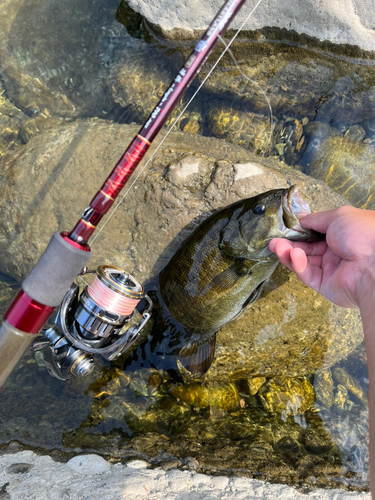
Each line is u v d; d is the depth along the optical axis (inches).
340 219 13.3
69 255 9.5
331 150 22.0
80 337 13.0
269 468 14.6
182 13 21.8
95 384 18.0
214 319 17.2
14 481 13.3
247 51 22.2
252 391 18.8
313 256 15.0
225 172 18.1
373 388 8.5
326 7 20.6
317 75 22.2
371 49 21.2
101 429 16.6
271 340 18.2
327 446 17.1
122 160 9.9
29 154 20.1
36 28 22.8
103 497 12.5
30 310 9.7
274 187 18.0
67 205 19.1
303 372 19.3
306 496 13.6
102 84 23.0
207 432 16.6
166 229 18.3
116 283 12.1
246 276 16.5
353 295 12.6
